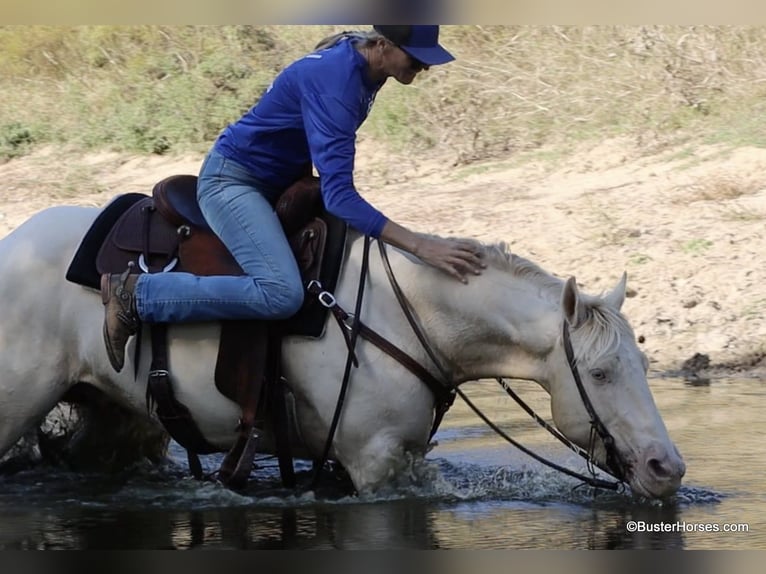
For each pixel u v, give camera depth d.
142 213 6.33
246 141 6.09
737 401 8.85
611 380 5.97
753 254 11.45
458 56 16.55
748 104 15.04
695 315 10.63
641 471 5.90
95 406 6.84
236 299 5.95
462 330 6.24
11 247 6.37
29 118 16.16
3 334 6.23
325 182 5.95
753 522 5.97
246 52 16.97
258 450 6.48
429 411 6.33
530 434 8.10
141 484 6.86
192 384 6.21
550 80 15.94
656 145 14.27
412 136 14.98
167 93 16.25
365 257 6.24
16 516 6.19
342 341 6.13
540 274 6.26
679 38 16.50
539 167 14.07
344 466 6.35
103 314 6.22
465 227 12.27
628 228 12.12
